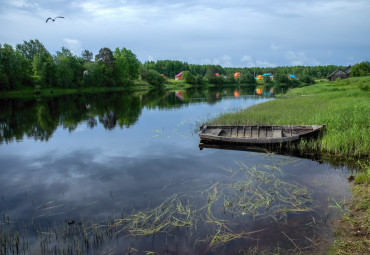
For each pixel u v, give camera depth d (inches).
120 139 734.5
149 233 286.4
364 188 350.6
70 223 315.6
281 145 576.7
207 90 3430.1
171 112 1251.2
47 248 268.5
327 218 295.3
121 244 271.3
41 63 2780.5
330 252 240.4
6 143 714.8
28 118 1142.3
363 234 259.9
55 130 881.5
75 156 587.5
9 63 2458.2
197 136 737.6
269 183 396.5
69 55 3225.9
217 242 266.5
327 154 516.1
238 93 2691.9
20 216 336.8
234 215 314.0
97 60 3641.7
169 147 632.4
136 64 3969.0
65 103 1772.9
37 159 572.4
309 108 944.3
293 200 340.5
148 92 3016.7
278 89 3582.7
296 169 452.4
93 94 2672.2
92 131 855.7
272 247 253.8
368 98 1072.8
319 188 370.9
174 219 311.7
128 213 331.9
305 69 7214.6
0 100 1958.7
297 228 281.3
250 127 677.3
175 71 7293.3
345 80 2471.7
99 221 316.8
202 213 321.7
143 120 1045.2
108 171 485.7
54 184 435.5
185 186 404.2
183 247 262.8
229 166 483.2
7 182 448.8
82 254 257.1
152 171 475.8
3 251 263.4
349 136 537.0
